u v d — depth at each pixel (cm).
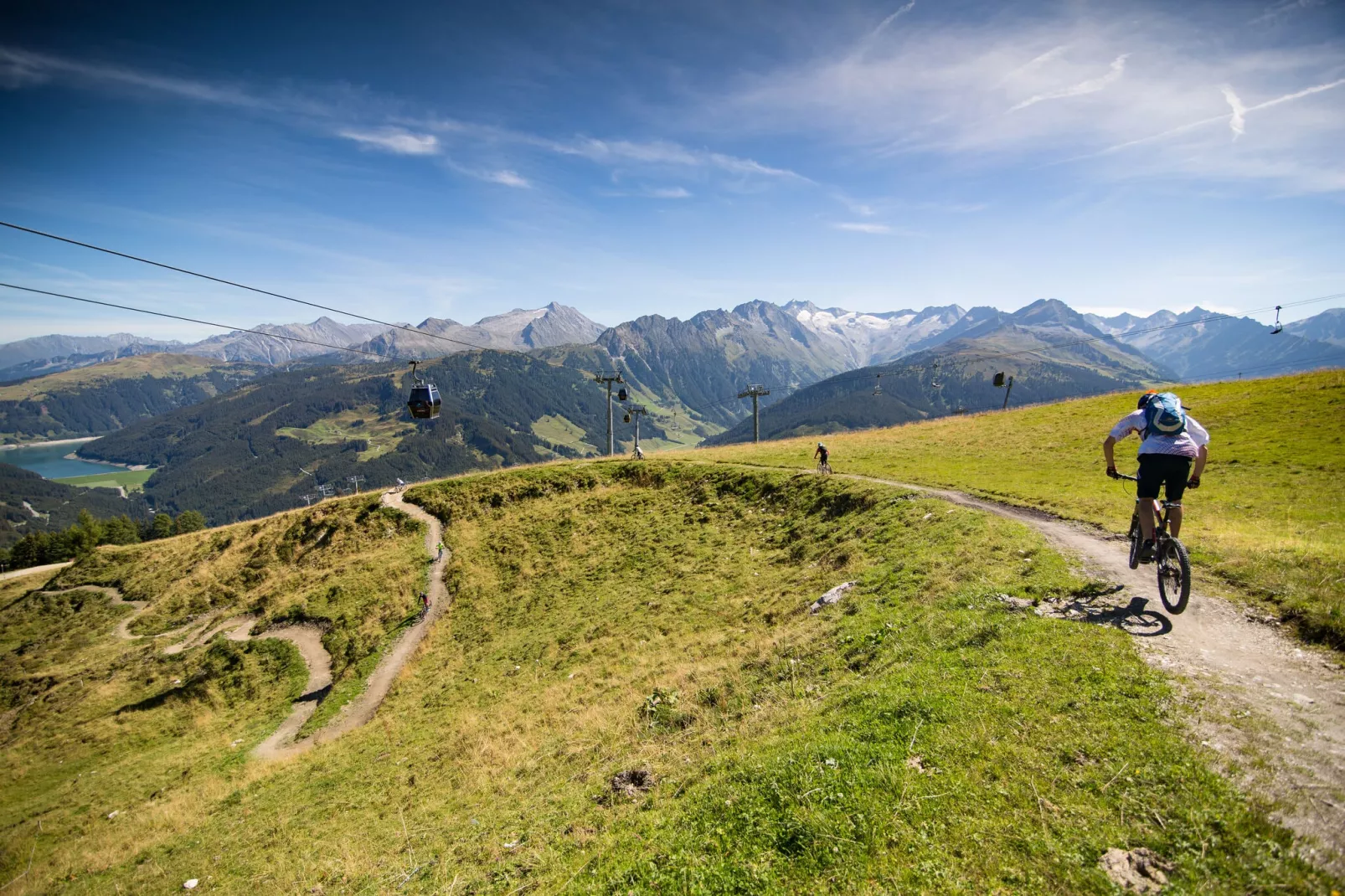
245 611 5550
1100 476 3322
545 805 1385
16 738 4416
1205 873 523
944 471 3984
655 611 3203
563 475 6250
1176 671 870
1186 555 926
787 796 800
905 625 1462
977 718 849
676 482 5369
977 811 668
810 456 5462
